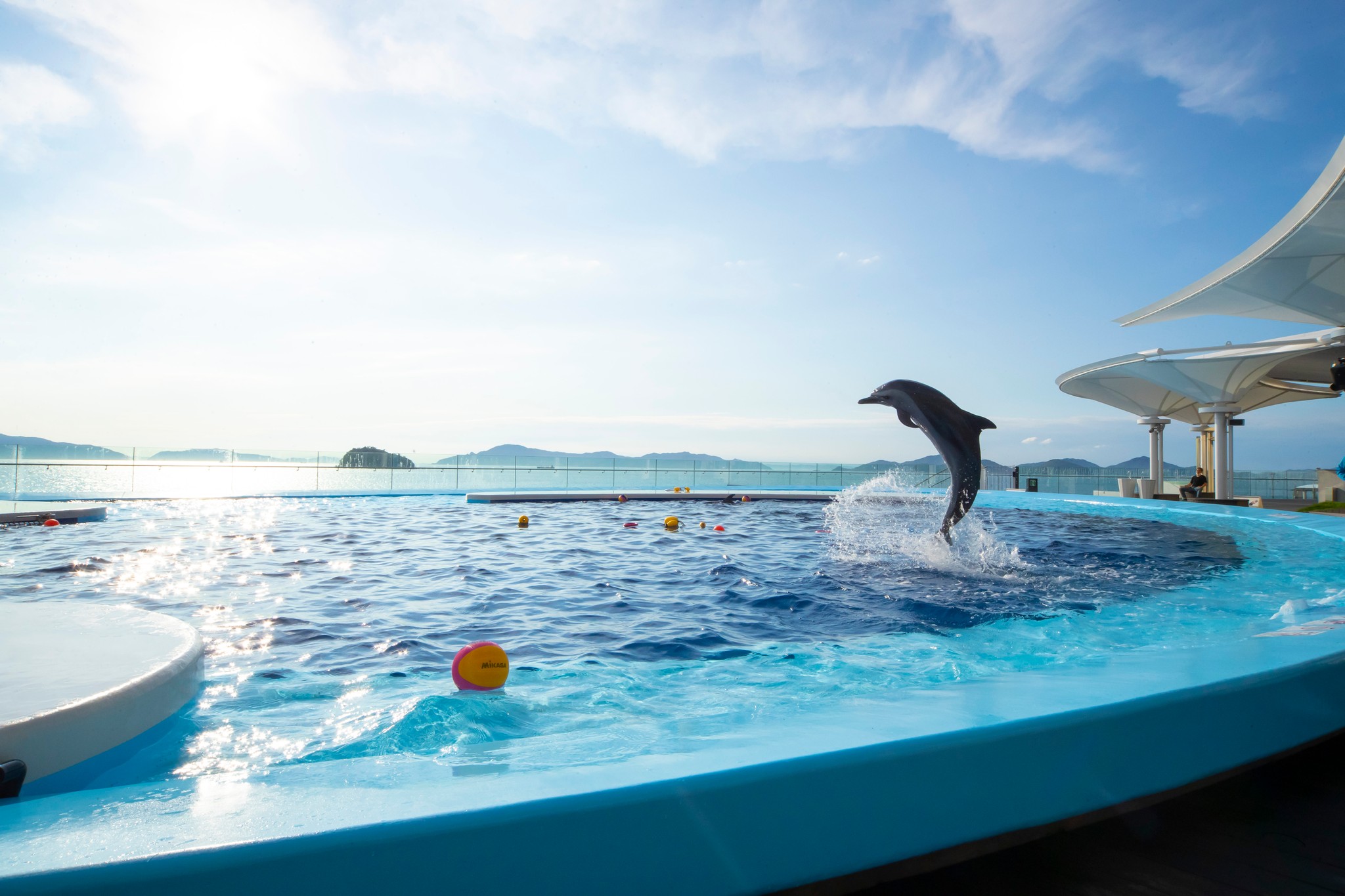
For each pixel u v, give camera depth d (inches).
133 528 404.5
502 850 45.5
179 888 39.8
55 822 46.2
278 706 115.2
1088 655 152.8
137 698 93.7
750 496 748.6
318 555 301.3
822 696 121.7
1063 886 58.4
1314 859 62.9
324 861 42.1
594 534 401.7
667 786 50.4
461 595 215.3
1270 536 396.2
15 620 126.6
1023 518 531.8
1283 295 625.6
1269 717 81.7
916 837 58.6
